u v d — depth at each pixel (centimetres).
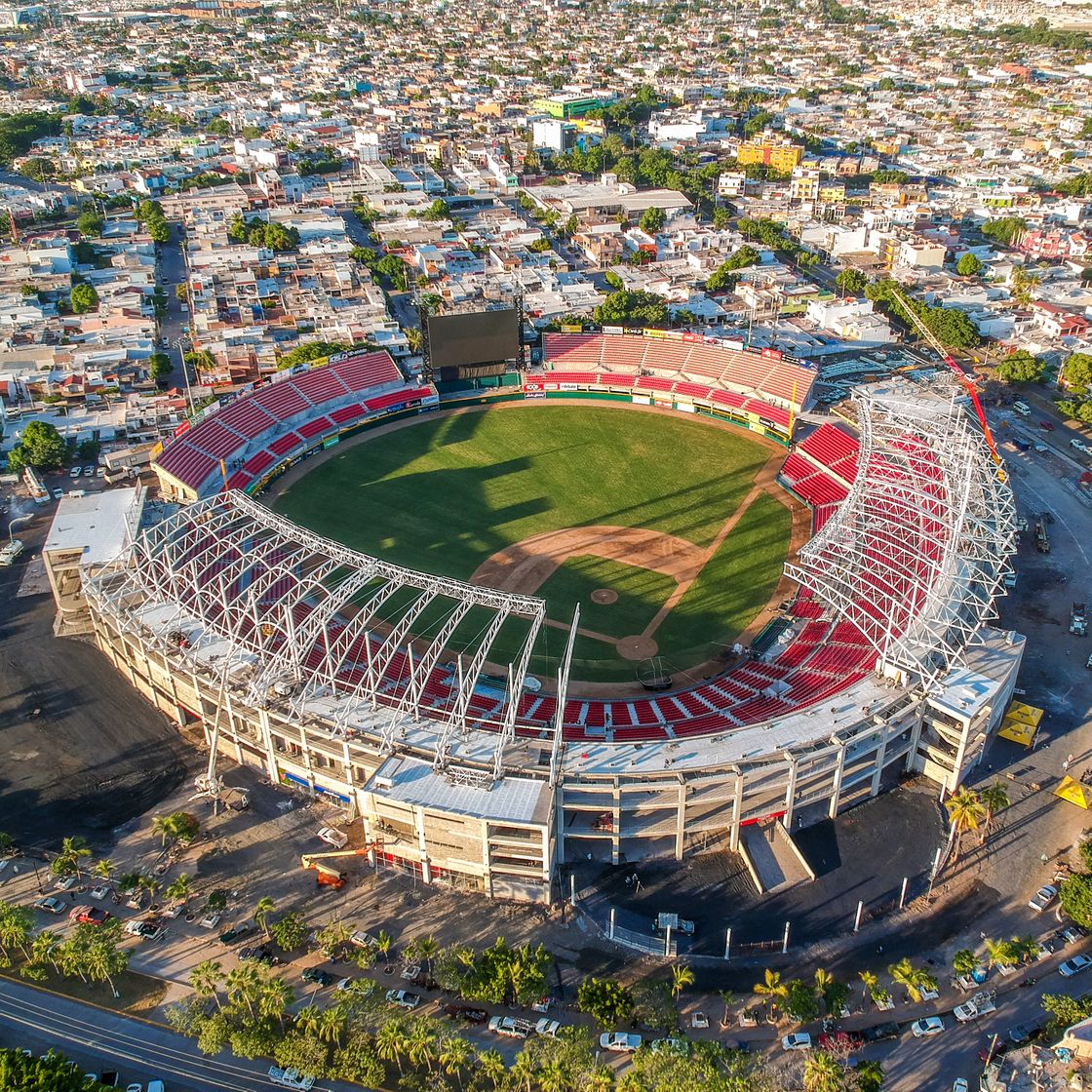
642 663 17912
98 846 14138
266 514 17350
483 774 13538
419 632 18675
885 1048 11400
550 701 16638
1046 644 18212
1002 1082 10844
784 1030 11594
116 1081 11144
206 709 16088
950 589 16562
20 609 19462
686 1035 11525
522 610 14588
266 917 13025
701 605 19688
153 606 16988
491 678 17288
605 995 11588
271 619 17712
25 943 12500
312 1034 11319
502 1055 11388
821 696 15188
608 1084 10669
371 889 13550
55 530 19588
